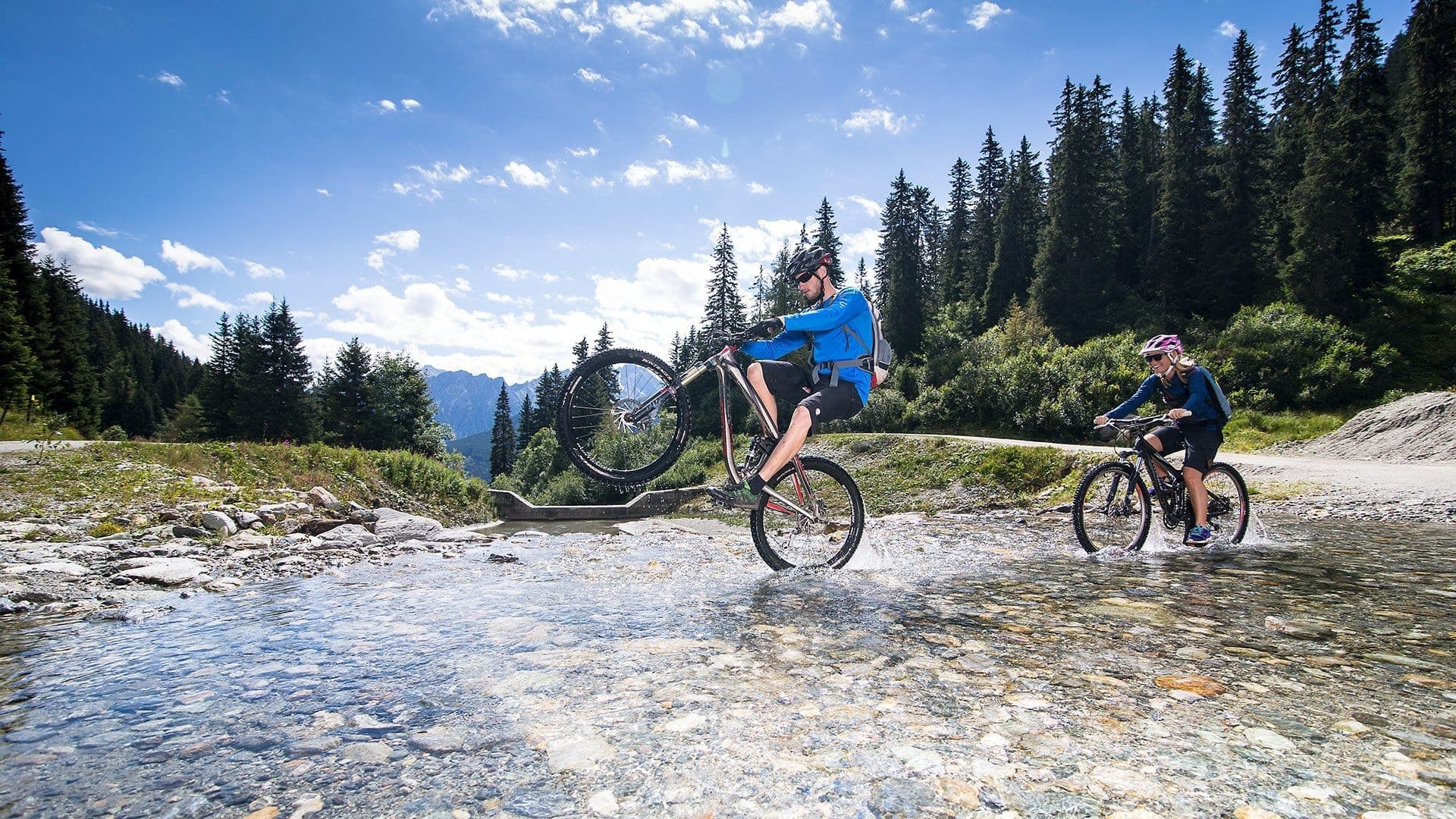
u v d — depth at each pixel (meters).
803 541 5.89
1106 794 1.68
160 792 1.72
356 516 8.15
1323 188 43.16
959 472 18.08
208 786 1.75
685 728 2.10
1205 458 6.45
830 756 1.90
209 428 61.38
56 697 2.41
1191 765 1.84
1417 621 3.48
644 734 2.05
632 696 2.38
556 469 47.38
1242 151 53.12
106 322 111.12
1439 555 5.80
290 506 9.73
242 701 2.37
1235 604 3.90
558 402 4.98
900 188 60.47
